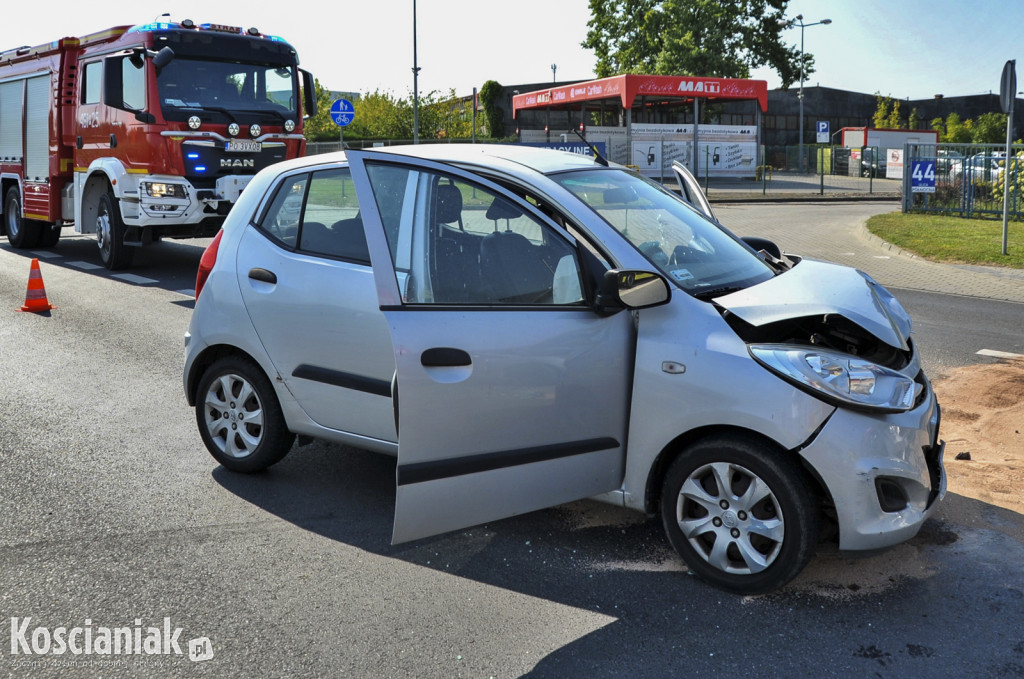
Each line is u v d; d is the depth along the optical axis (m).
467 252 3.72
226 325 4.73
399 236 3.73
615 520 4.37
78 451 5.39
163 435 5.70
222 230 4.86
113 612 3.53
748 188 36.97
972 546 4.02
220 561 3.97
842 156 48.56
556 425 3.62
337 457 5.30
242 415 4.89
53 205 13.86
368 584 3.76
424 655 3.22
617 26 57.16
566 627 3.40
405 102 42.88
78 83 12.98
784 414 3.35
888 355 3.87
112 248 12.68
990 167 20.52
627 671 3.10
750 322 3.50
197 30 11.80
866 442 3.34
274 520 4.41
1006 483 4.75
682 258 4.00
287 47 12.56
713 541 3.71
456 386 3.42
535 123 47.78
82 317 9.52
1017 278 12.48
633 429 3.72
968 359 7.68
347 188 4.34
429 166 3.79
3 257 14.57
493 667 3.14
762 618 3.43
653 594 3.64
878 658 3.16
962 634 3.31
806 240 17.34
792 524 3.42
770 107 57.69
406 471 3.35
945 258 14.17
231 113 11.91
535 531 4.26
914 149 21.70
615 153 39.69
